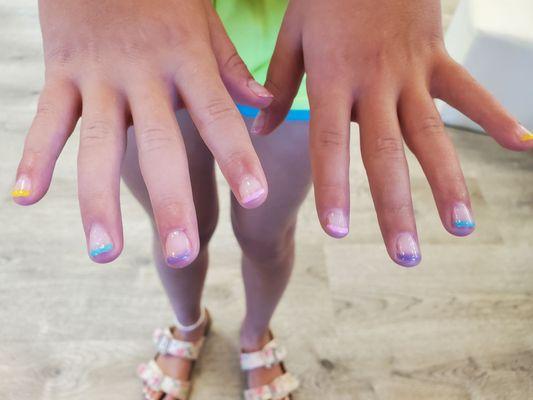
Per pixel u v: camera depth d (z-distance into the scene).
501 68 0.66
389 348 0.55
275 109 0.19
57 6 0.17
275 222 0.33
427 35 0.18
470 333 0.57
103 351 0.53
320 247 0.61
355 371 0.54
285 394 0.51
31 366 0.51
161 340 0.52
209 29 0.18
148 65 0.16
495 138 0.16
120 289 0.56
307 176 0.30
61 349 0.52
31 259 0.57
